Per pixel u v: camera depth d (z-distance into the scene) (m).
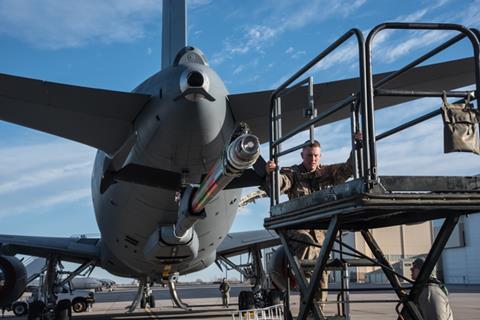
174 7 10.82
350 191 3.16
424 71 7.62
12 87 7.52
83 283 62.94
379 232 66.69
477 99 3.24
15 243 16.06
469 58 7.41
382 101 7.99
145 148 8.48
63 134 8.55
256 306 17.45
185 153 8.31
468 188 3.22
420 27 3.25
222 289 24.38
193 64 7.95
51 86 7.59
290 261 4.20
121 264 16.14
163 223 10.95
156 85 8.11
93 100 8.01
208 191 6.06
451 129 3.14
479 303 22.52
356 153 3.79
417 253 66.75
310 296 3.62
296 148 4.27
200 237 12.16
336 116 8.18
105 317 18.67
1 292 14.62
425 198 3.12
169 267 13.14
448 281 58.09
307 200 3.72
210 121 7.92
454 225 3.68
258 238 18.03
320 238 5.32
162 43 11.12
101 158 11.05
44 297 16.14
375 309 20.58
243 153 4.21
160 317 18.17
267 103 8.28
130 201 10.59
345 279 5.16
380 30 3.23
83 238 17.69
